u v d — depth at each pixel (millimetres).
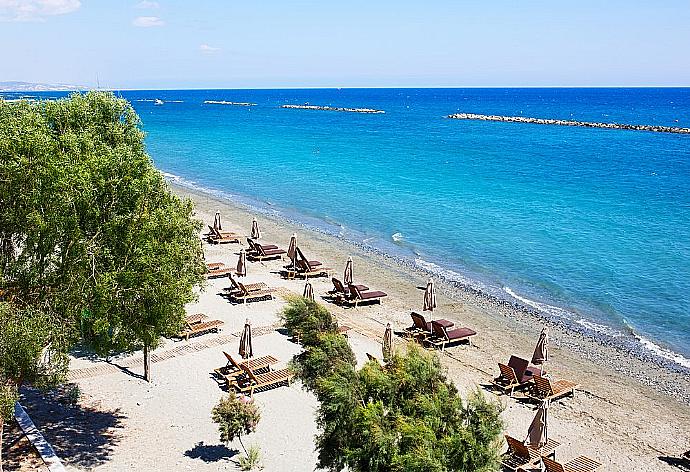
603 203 48094
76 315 13117
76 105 16406
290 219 42781
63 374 13281
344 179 59656
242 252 28422
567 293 28266
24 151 12805
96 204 13281
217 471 13680
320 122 141875
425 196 50750
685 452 15664
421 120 151500
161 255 13938
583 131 119438
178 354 20188
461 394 18359
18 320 11867
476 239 37188
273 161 73062
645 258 33156
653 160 75312
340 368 12141
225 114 175000
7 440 14336
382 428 10781
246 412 14406
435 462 9805
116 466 13664
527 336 23656
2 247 13180
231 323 22984
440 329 22000
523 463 14594
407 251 34938
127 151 14844
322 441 11844
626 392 19453
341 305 26000
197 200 49281
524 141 98625
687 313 25891
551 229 39438
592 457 15531
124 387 17750
